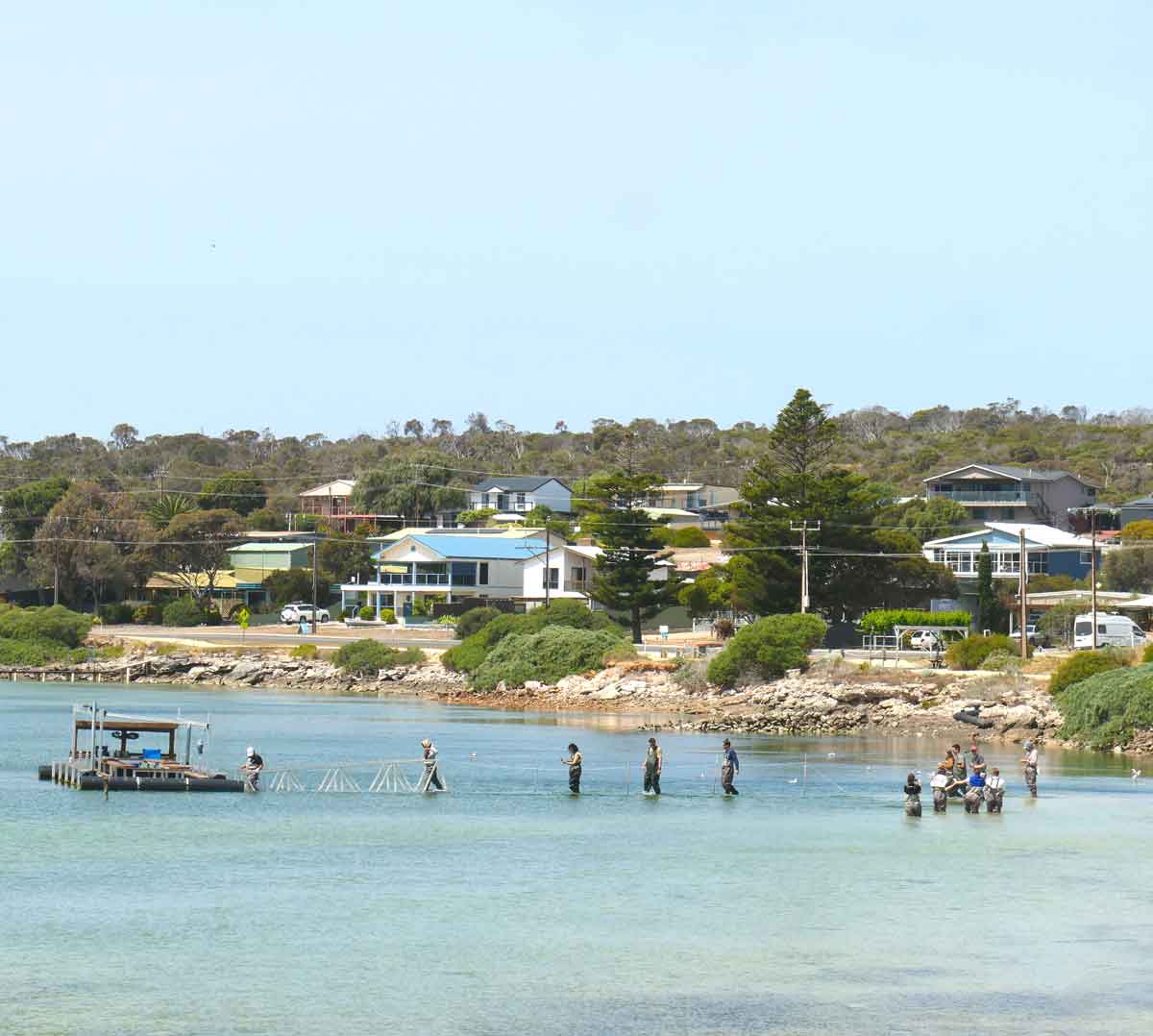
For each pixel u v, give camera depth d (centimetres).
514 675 18112
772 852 7631
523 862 7319
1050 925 6066
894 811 9150
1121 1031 4716
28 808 8750
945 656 16962
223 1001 4912
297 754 11969
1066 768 11675
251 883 6719
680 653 18538
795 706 15188
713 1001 4991
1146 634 17825
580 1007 4909
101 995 4972
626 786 10206
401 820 8588
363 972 5281
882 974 5331
